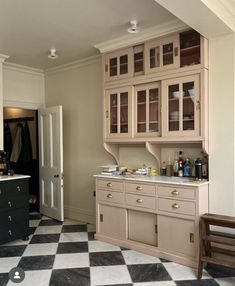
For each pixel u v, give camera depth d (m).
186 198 2.66
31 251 3.08
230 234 2.58
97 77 4.00
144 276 2.49
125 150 3.69
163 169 3.27
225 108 2.66
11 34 3.10
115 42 3.31
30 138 5.11
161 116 2.97
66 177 4.47
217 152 2.71
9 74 4.30
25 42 3.36
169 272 2.55
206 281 2.39
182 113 2.84
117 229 3.23
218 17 2.23
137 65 3.20
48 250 3.10
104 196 3.34
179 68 2.83
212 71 2.72
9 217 3.26
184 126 2.84
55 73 4.59
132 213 3.12
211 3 2.08
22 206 3.40
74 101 4.33
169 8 2.06
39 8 2.49
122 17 2.71
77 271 2.60
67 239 3.44
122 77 3.29
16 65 4.32
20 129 5.20
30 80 4.59
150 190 2.91
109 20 2.77
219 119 2.69
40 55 3.87
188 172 3.07
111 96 3.44
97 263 2.76
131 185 3.07
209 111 2.74
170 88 2.93
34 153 5.05
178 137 2.85
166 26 2.87
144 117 3.17
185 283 2.37
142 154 3.53
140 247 3.00
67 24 2.86
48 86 4.72
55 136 4.28
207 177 2.89
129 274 2.53
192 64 2.79
